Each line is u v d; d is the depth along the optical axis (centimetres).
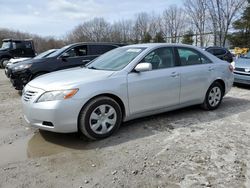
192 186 286
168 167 326
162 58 487
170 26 4716
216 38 3212
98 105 404
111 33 5644
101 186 289
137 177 305
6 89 907
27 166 335
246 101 671
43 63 783
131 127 466
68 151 376
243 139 409
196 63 540
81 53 852
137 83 439
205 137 418
